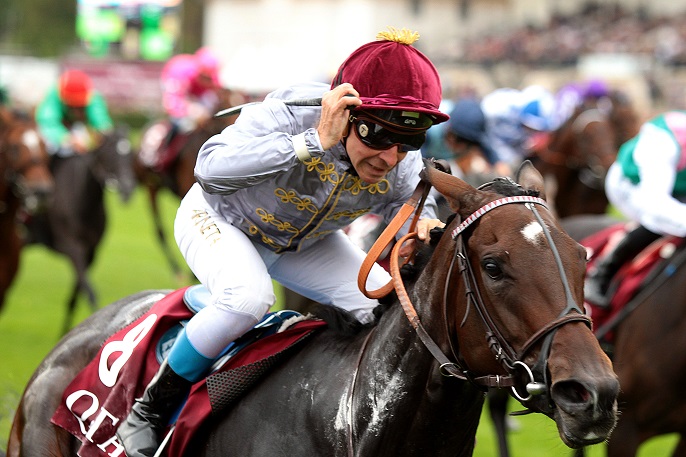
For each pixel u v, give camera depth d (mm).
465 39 49188
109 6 51000
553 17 49906
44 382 4465
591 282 6871
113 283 14555
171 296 4391
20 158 11039
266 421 3873
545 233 3221
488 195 3402
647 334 6348
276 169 3672
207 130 14398
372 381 3666
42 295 13938
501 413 7371
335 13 46188
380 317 3859
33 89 37188
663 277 6438
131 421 4012
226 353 4082
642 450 8594
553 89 40781
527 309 3131
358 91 3666
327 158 3840
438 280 3512
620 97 14016
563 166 13250
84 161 12578
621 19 48656
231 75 13320
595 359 3012
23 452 4348
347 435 3662
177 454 3955
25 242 12430
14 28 55062
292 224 4102
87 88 13703
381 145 3672
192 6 51188
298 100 3816
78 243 12250
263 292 3941
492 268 3221
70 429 4254
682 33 44188
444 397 3494
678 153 6617
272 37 46844
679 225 6402
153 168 15648
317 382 3836
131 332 4309
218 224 4121
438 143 10000
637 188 6648
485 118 8414
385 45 3686
